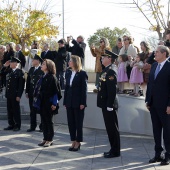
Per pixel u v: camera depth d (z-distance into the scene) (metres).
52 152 8.14
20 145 8.73
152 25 15.34
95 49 11.45
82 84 8.19
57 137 9.71
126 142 9.31
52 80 8.55
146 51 10.36
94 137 9.85
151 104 7.28
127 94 10.77
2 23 23.44
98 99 7.72
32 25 23.69
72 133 8.36
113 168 6.94
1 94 12.88
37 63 10.14
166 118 7.10
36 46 13.12
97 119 10.92
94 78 19.50
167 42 9.34
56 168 6.95
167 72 7.07
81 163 7.30
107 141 9.36
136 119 10.25
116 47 11.92
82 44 12.06
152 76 7.26
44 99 8.54
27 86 10.30
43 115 8.66
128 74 10.83
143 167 6.97
